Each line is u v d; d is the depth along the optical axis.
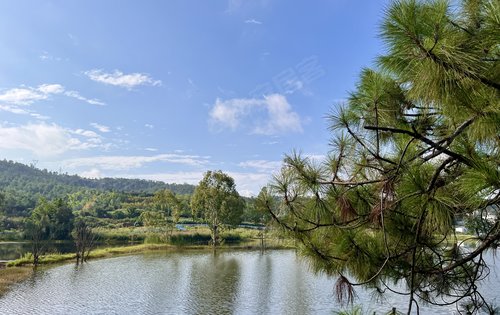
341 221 3.68
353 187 3.64
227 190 67.62
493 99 2.39
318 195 3.69
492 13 2.29
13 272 33.84
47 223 75.38
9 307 21.84
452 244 3.66
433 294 4.08
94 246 62.38
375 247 3.73
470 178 2.54
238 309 22.17
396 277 3.85
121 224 98.38
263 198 3.92
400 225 3.53
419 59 2.36
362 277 3.81
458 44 2.31
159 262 43.41
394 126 3.58
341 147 3.71
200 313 21.31
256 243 68.50
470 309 3.92
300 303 23.45
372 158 3.65
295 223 3.87
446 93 2.38
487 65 2.34
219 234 73.94
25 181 184.62
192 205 67.56
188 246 63.25
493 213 3.04
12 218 99.88
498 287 16.34
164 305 22.97
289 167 3.76
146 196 150.25
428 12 2.34
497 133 2.48
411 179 2.97
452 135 2.67
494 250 3.71
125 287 28.30
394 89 3.58
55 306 22.31
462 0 2.63
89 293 25.94
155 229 75.44
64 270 36.19
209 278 32.53
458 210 2.98
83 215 108.44
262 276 33.44
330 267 3.98
